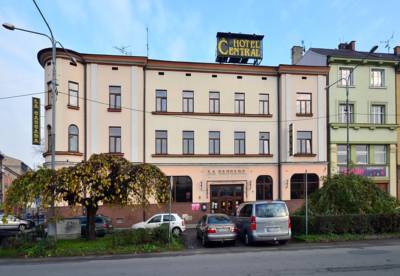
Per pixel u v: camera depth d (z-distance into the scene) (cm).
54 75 1512
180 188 2717
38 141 2325
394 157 3023
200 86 2798
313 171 2872
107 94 2609
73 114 2488
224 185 2792
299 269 981
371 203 1702
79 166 1402
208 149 2778
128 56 2633
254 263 1079
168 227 1473
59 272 1005
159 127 2706
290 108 2884
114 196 1439
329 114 2955
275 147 2873
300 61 3644
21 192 1341
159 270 1004
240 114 2833
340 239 1504
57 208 1479
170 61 2733
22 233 1436
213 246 1473
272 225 1424
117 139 2617
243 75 2873
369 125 2980
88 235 1523
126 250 1307
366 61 3012
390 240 1509
